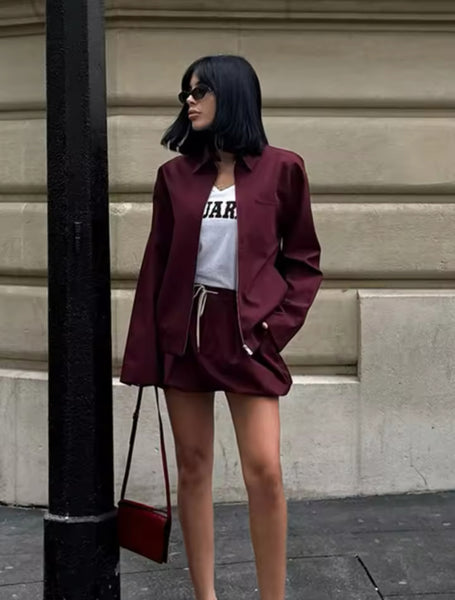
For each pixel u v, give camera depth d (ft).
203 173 9.78
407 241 15.75
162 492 15.48
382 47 15.70
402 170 15.74
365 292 15.75
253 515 9.77
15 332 16.16
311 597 11.62
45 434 15.72
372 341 15.61
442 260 15.80
